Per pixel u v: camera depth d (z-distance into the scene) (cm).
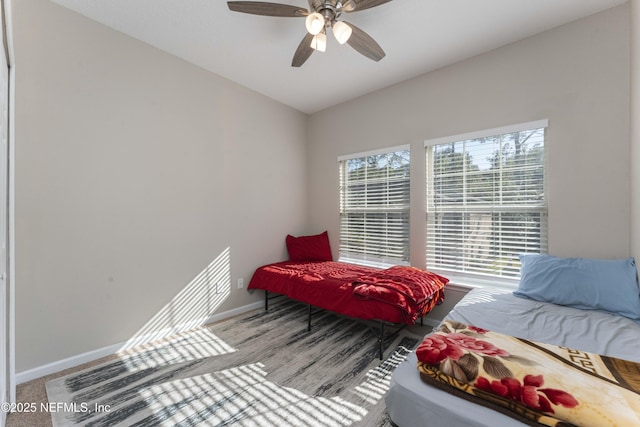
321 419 144
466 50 238
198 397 161
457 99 255
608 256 189
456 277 260
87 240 198
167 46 234
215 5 188
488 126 238
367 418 145
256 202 322
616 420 71
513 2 183
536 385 85
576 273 180
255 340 235
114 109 212
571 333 137
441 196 270
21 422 140
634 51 171
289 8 163
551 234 210
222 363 198
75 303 193
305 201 389
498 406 87
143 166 228
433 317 265
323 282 248
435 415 92
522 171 225
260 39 225
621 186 184
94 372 185
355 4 162
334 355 210
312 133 389
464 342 116
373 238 323
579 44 198
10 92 155
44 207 180
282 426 139
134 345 222
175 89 248
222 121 286
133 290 222
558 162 207
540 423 79
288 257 361
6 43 148
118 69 213
